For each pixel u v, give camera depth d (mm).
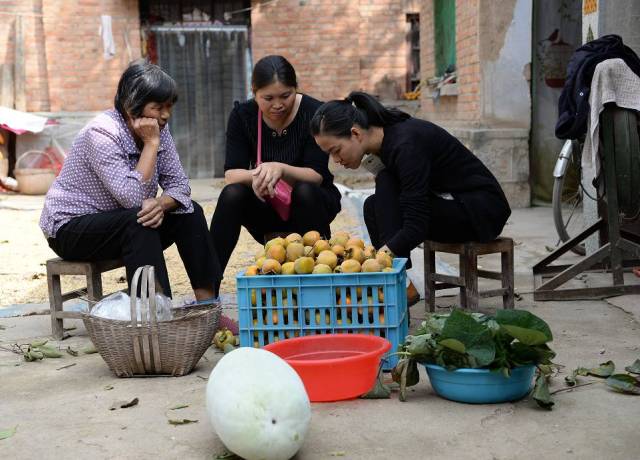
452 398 3076
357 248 3562
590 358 3600
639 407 2959
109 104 14336
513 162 9227
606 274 5430
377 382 3146
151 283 3465
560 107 4793
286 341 3291
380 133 4008
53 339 4340
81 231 4055
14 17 13969
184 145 14516
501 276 4445
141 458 2662
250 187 4613
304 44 14500
